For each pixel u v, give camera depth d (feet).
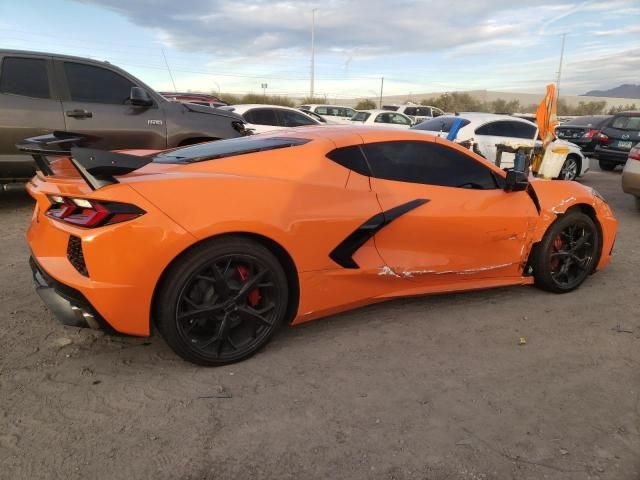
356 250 10.00
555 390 8.61
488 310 11.89
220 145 10.98
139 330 8.22
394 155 10.79
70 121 19.80
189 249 8.22
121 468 6.55
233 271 8.78
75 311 8.20
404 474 6.58
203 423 7.49
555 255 12.71
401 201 10.44
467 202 11.28
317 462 6.76
